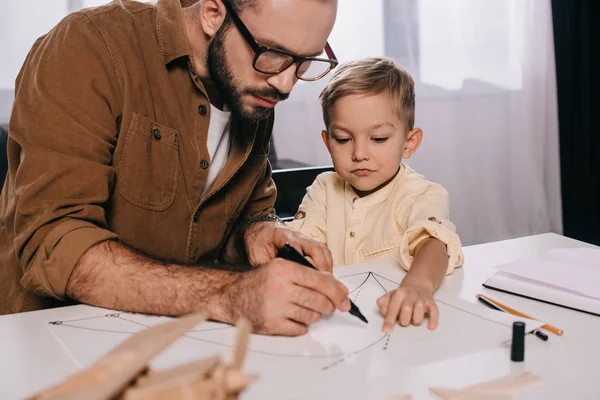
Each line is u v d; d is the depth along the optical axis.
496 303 0.79
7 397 0.56
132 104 0.97
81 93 0.90
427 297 0.76
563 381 0.58
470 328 0.70
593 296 0.78
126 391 0.32
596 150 2.89
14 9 1.83
